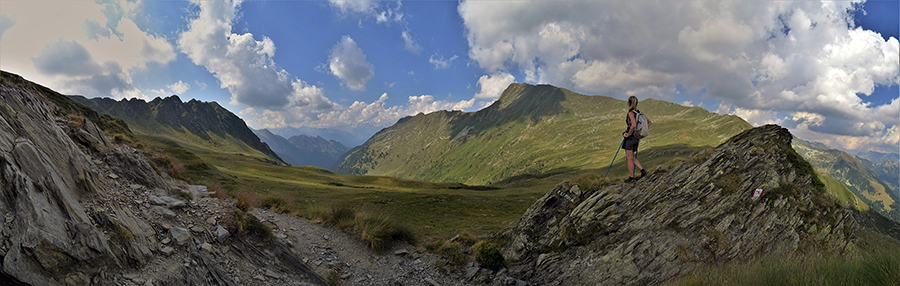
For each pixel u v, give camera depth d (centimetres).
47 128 1116
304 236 1584
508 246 1803
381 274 1489
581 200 1712
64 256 710
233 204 1536
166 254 955
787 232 1134
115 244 838
